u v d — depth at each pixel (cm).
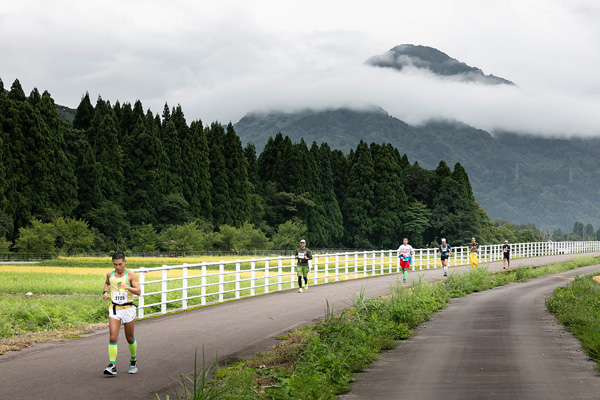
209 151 10125
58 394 863
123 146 9162
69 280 3188
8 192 7125
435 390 883
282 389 845
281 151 11938
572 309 1850
